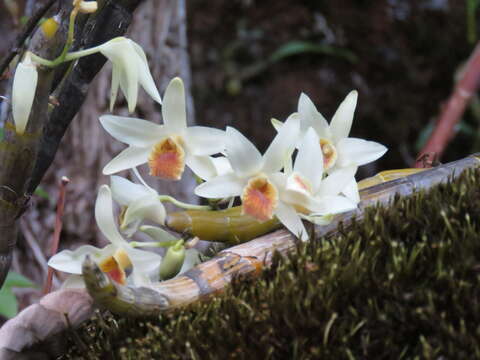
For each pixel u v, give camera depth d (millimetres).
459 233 416
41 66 398
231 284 425
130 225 460
